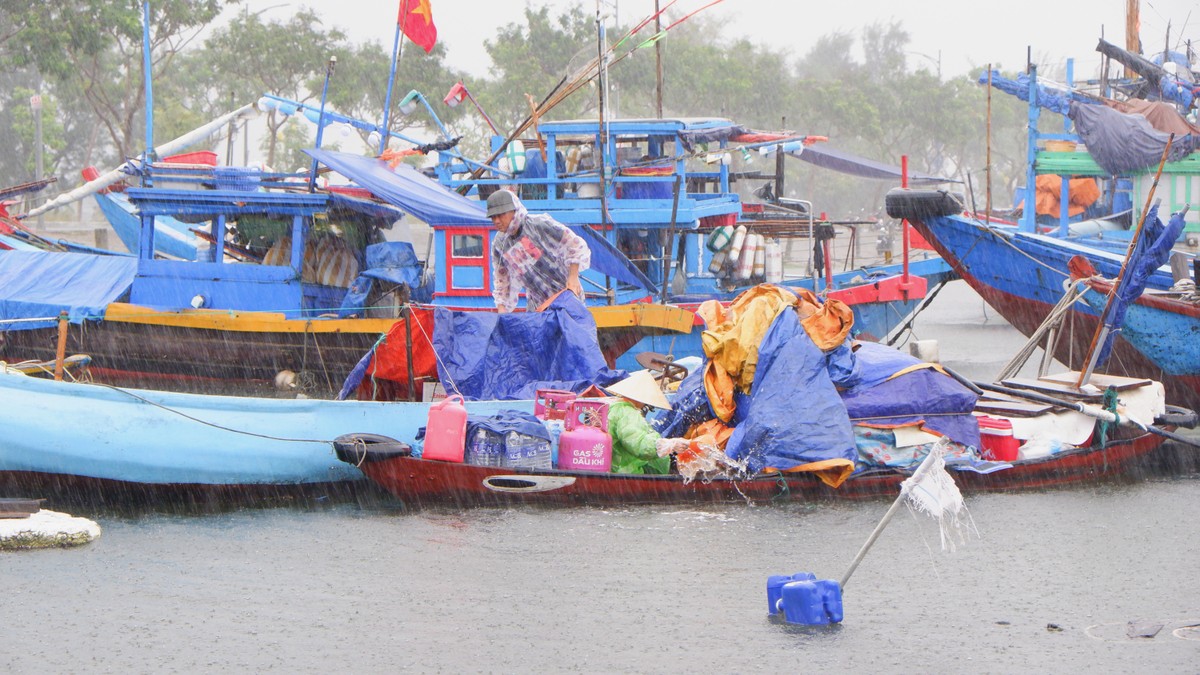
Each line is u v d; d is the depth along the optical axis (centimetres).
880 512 1179
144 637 840
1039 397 1339
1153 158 2747
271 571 995
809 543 1072
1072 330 1642
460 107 4638
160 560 1027
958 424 1265
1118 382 1400
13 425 1141
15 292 1933
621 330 1806
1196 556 1032
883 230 4631
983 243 1931
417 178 1967
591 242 1814
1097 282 1521
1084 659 791
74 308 1858
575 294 1462
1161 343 1702
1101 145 2808
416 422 1269
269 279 1872
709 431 1245
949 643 821
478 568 1002
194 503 1224
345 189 2286
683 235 2055
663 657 799
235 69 4650
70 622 870
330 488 1260
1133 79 3500
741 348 1223
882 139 6681
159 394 1191
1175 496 1260
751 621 868
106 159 7025
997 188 8481
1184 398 1772
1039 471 1282
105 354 1880
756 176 2342
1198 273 1756
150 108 2048
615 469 1249
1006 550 1052
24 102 5694
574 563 1013
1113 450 1323
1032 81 2888
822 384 1212
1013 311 1953
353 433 1218
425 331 1362
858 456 1228
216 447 1197
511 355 1386
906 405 1243
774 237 2233
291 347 1856
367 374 1388
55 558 1034
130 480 1184
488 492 1197
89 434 1162
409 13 2120
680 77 5350
